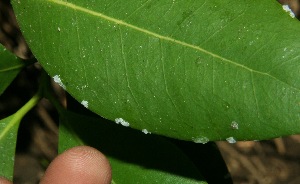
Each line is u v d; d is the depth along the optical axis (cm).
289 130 14
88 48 15
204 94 14
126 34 15
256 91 14
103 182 17
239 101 14
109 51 15
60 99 24
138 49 15
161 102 15
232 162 30
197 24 15
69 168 17
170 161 17
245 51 14
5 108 24
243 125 14
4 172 17
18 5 15
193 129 15
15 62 17
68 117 17
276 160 30
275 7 14
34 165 26
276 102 14
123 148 17
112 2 15
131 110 15
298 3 24
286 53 14
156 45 15
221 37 14
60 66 15
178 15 15
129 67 15
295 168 30
